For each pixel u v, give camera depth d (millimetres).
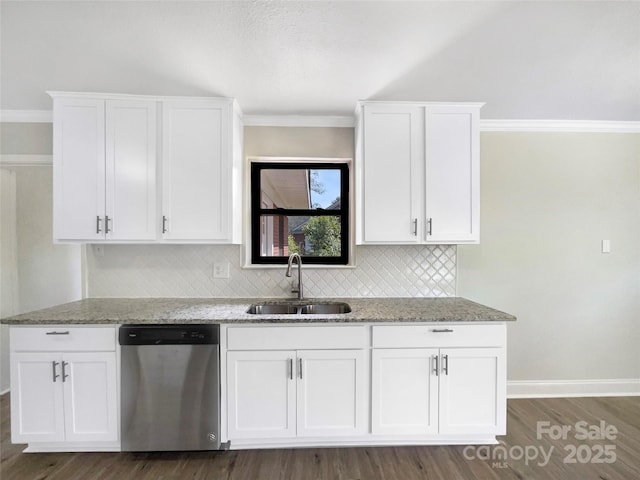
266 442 2014
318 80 2074
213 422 1926
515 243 2758
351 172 2725
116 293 2592
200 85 2129
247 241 2686
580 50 1775
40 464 1877
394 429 1979
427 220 2322
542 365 2762
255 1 1418
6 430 2238
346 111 2559
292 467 1859
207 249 2615
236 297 2625
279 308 2469
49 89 2168
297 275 2646
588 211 2787
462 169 2342
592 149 2785
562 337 2770
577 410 2514
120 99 2225
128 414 1917
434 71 1974
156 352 1924
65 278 2783
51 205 2777
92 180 2209
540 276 2766
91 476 1787
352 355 1973
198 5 1441
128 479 1764
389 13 1489
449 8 1461
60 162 2197
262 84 2121
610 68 1952
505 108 2494
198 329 1929
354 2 1420
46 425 1911
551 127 2754
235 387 1946
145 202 2238
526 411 2498
